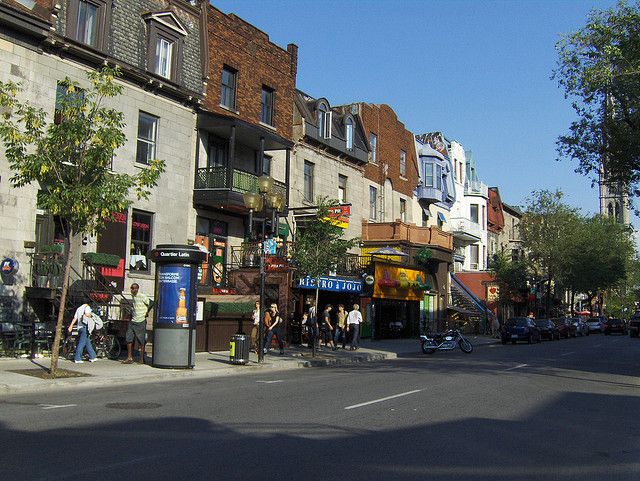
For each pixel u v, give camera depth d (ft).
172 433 27.17
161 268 55.62
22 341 56.39
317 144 107.55
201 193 81.25
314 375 55.42
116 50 70.74
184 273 55.21
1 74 58.90
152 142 76.43
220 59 86.99
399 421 31.65
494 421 32.58
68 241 46.96
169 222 77.77
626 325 220.02
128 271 71.92
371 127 127.44
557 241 186.50
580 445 27.45
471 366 66.13
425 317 136.98
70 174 46.03
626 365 72.43
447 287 144.97
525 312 210.38
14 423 28.96
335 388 44.70
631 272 266.57
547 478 21.77
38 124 45.16
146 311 57.26
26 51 61.16
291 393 41.63
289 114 101.40
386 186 131.13
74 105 47.60
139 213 74.54
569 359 80.18
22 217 59.93
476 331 157.89
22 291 59.62
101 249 68.54
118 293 64.64
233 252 88.94
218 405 35.65
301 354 75.56
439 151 160.35
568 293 310.24
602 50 71.92
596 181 84.28
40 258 60.54
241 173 82.94
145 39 75.10
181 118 80.07
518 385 48.91
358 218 120.37
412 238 127.13
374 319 117.29
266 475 20.75
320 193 107.76
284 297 84.17
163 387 44.55
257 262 86.33
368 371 59.72
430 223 150.00
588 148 80.18
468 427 30.66
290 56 102.53
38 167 44.42
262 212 86.33
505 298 163.22
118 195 46.21
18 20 59.21
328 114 109.81
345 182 117.19
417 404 37.52
